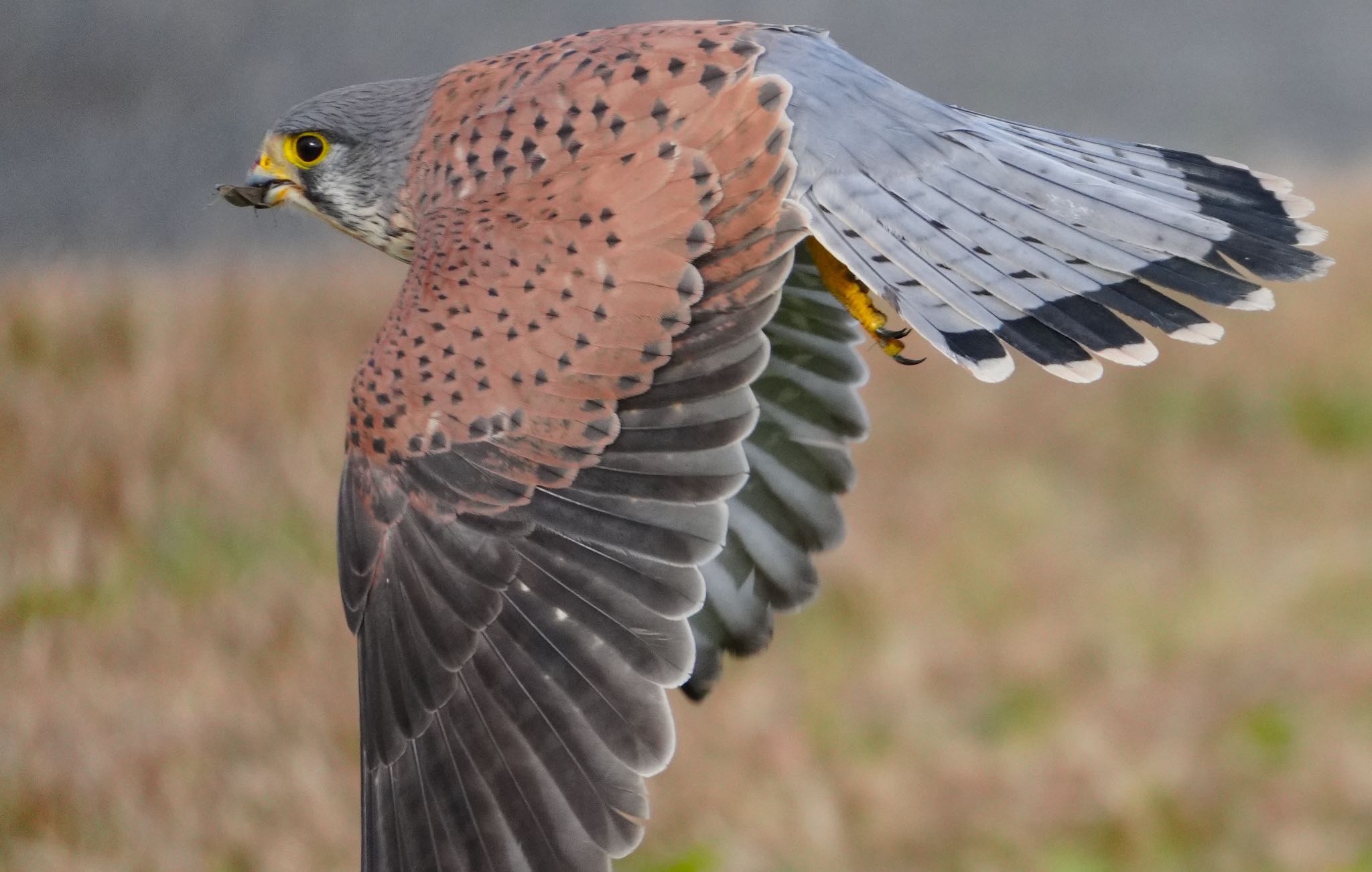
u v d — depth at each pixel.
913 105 7.43
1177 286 7.05
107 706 11.31
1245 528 14.76
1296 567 13.77
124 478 13.79
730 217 6.95
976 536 14.27
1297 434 16.39
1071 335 6.92
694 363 6.83
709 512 6.69
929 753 11.44
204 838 10.36
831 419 8.18
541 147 7.29
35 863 10.18
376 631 7.02
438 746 6.82
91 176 24.30
